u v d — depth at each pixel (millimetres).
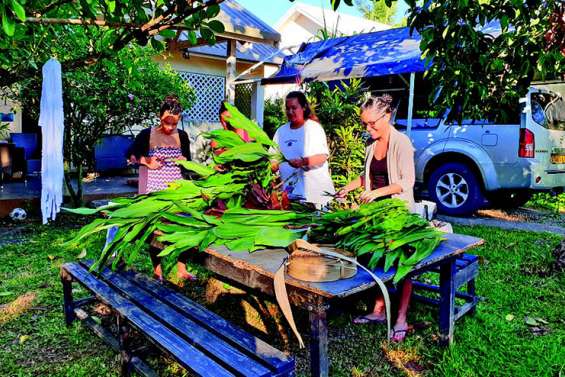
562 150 7867
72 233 6242
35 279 4426
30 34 2984
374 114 3354
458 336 3316
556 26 3555
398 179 3344
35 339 3311
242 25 8719
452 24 3410
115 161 10664
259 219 2676
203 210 3023
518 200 8703
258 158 2973
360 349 3209
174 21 2492
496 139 7594
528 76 3633
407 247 2502
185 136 4613
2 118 8516
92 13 2459
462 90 3752
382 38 9750
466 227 7125
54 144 3168
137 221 2805
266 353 2121
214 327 2396
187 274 4527
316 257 2250
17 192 7871
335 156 7203
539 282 4543
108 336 3141
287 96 4289
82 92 6836
